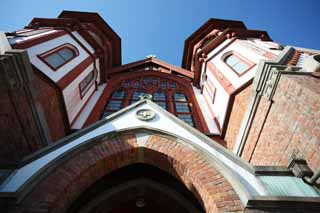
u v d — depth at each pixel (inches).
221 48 581.3
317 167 185.6
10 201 149.6
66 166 183.2
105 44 703.7
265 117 277.9
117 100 583.5
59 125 359.3
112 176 245.9
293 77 246.2
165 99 607.2
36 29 465.7
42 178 169.5
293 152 218.8
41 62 343.6
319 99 195.3
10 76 244.5
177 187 245.1
